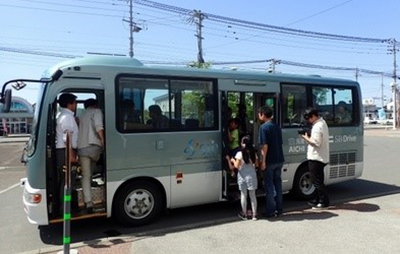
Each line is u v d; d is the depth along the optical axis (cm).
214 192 636
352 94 811
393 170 1153
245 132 710
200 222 598
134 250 469
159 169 584
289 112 719
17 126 4734
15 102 4597
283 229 541
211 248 471
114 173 552
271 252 453
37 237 550
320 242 483
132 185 571
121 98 558
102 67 548
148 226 582
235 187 679
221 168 640
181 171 602
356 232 520
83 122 546
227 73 650
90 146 538
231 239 503
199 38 2208
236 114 742
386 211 632
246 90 666
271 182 607
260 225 564
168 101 593
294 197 745
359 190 841
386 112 7462
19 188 967
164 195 598
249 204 644
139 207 579
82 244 495
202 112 624
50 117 517
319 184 661
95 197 560
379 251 449
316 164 655
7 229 592
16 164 1552
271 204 604
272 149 602
